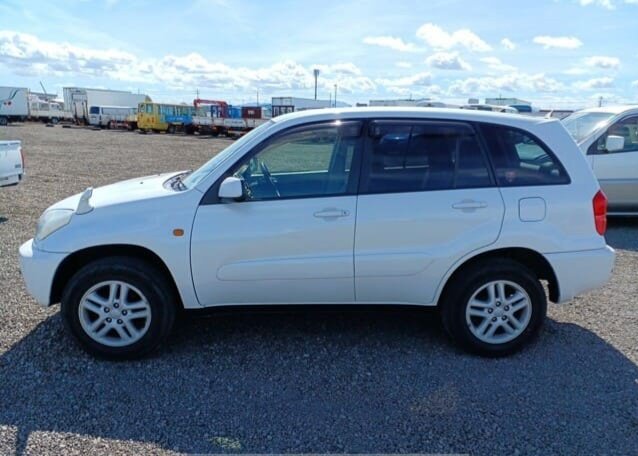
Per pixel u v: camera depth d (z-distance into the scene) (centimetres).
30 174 1209
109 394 271
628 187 664
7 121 4688
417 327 364
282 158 317
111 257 303
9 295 405
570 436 240
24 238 593
